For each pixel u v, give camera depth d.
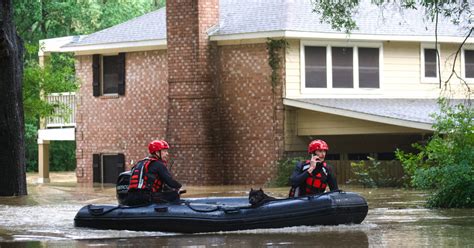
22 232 21.14
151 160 21.41
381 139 42.28
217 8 41.16
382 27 41.69
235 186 39.38
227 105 40.88
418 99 42.34
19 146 34.88
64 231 21.22
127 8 67.25
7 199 32.66
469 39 43.53
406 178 35.66
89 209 21.83
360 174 36.53
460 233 19.64
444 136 28.67
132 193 21.31
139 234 20.50
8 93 34.59
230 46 40.78
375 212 24.98
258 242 18.39
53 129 47.88
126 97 44.22
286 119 39.84
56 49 47.94
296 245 17.86
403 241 18.27
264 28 39.75
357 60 41.34
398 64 42.41
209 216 20.31
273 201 20.66
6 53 34.25
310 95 40.25
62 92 42.78
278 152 39.56
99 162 45.53
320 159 21.17
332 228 20.58
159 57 42.91
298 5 41.31
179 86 41.03
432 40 42.56
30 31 64.50
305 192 21.20
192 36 40.62
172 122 41.31
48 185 43.69
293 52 40.00
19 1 61.34
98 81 45.31
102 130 45.28
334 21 32.16
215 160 40.75
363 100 40.75
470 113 26.89
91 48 45.09
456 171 25.86
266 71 39.84
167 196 21.41
